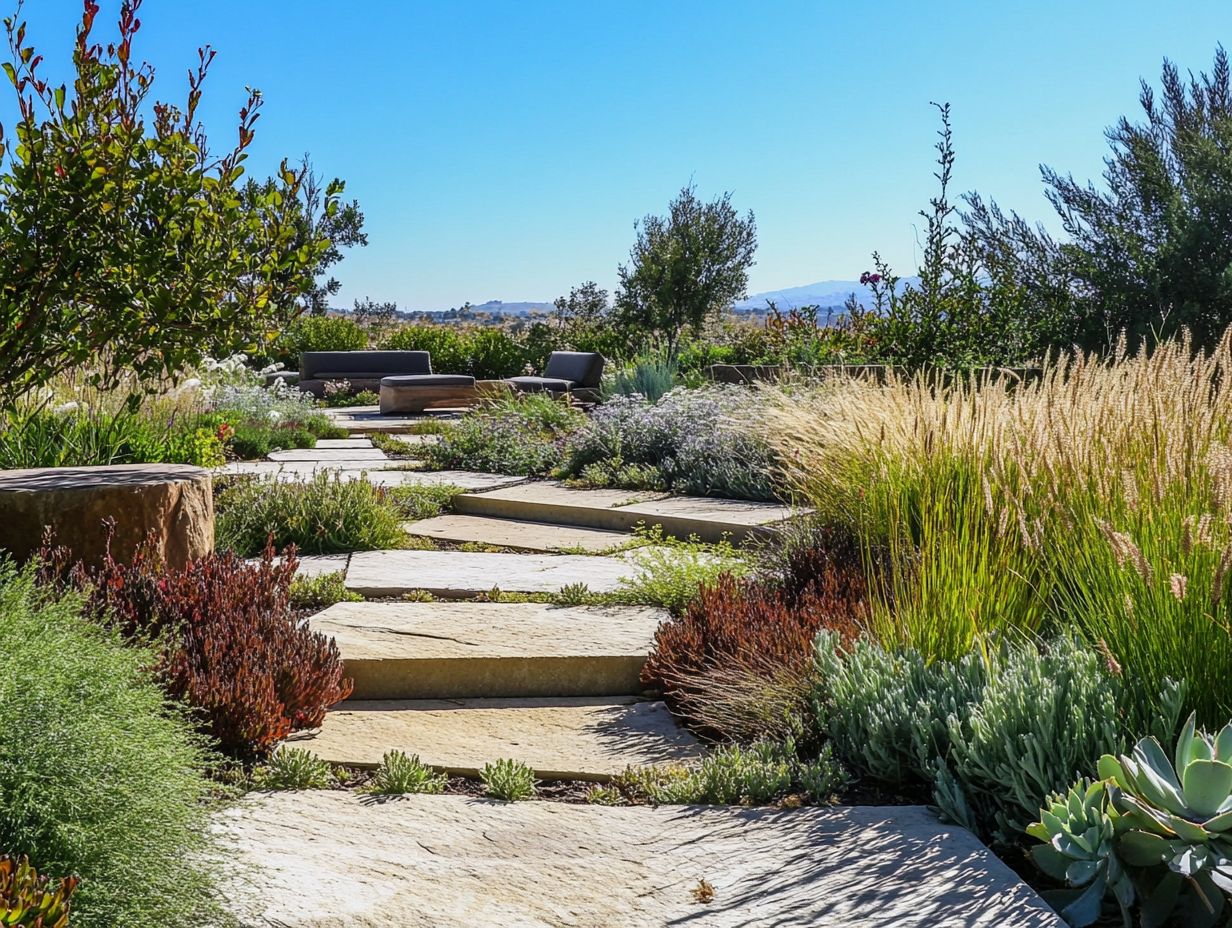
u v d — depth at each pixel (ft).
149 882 7.16
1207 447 11.91
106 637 10.31
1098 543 11.76
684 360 56.39
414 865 9.02
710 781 10.82
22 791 7.16
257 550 22.17
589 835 9.78
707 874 8.95
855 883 8.73
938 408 17.56
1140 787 8.75
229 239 17.37
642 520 24.91
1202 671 10.36
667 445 31.81
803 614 14.75
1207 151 53.01
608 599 17.71
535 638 15.34
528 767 11.37
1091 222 56.39
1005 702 10.54
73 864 7.02
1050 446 13.75
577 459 32.76
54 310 17.22
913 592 13.41
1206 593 10.28
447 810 10.36
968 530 13.69
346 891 8.42
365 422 55.21
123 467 18.48
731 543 23.07
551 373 67.26
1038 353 44.73
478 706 13.97
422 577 19.48
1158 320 51.29
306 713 12.63
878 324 39.32
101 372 27.22
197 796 8.95
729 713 12.64
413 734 12.73
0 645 8.13
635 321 85.92
